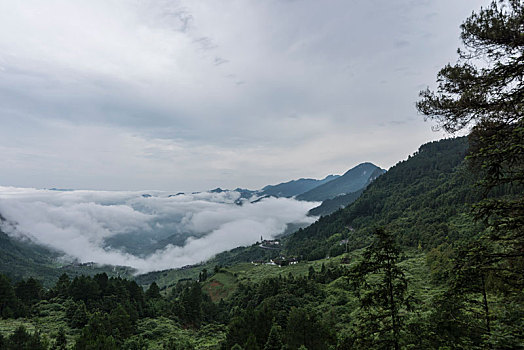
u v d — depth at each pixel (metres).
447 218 118.94
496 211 12.74
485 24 14.71
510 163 12.59
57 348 42.66
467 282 15.02
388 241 16.66
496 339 13.64
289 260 190.25
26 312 66.75
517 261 13.03
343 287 77.38
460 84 16.47
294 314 48.12
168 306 93.44
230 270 186.12
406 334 16.09
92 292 77.38
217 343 64.62
